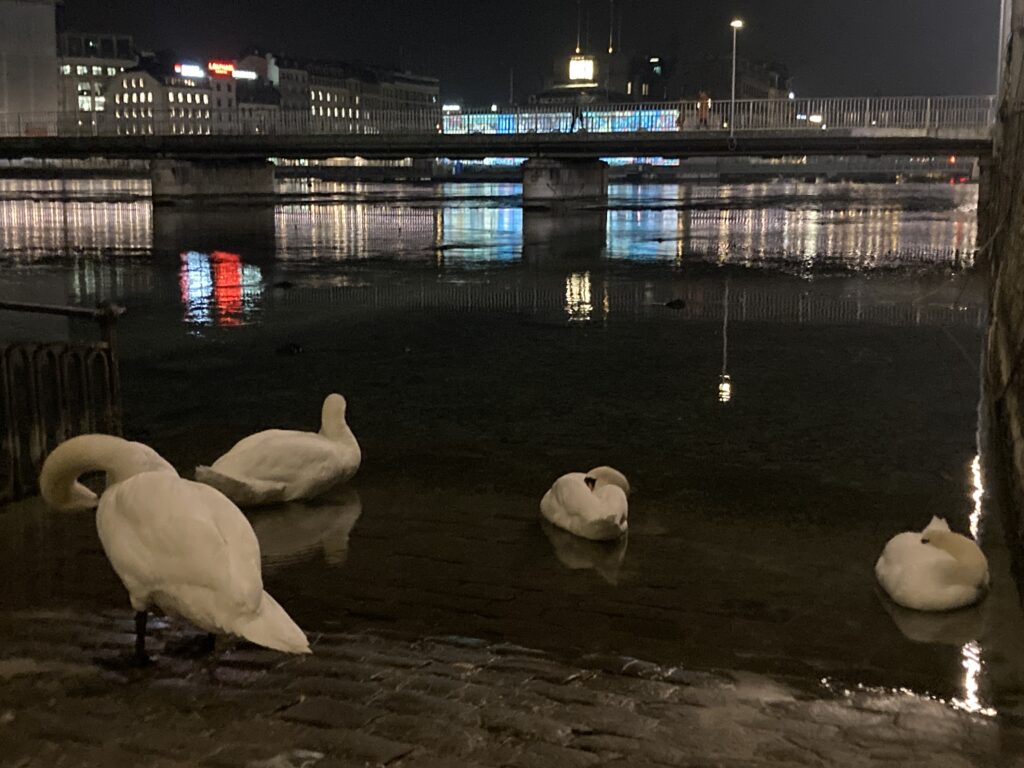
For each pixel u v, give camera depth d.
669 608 6.01
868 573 6.66
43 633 5.47
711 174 144.62
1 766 4.04
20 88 123.62
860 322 18.86
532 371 14.20
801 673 5.12
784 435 10.49
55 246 35.25
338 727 4.41
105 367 8.98
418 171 147.25
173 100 159.00
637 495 8.42
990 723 4.60
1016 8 17.27
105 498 4.98
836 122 50.53
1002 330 11.19
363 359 15.18
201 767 4.05
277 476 7.90
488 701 4.70
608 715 4.58
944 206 60.88
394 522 7.65
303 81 180.50
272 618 4.46
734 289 23.88
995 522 7.77
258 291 23.64
